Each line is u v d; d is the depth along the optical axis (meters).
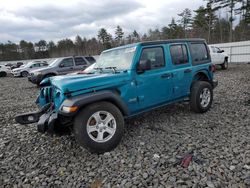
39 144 4.20
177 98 4.95
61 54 67.62
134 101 4.09
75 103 3.29
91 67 5.02
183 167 3.08
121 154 3.57
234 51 22.00
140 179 2.89
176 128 4.54
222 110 5.59
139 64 4.11
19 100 8.97
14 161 3.62
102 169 3.20
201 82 5.40
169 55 4.72
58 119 3.53
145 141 3.99
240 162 3.10
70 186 2.89
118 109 3.78
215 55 14.60
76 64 13.04
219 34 48.19
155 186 2.74
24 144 4.25
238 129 4.29
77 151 3.79
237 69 15.57
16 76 23.02
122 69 4.18
